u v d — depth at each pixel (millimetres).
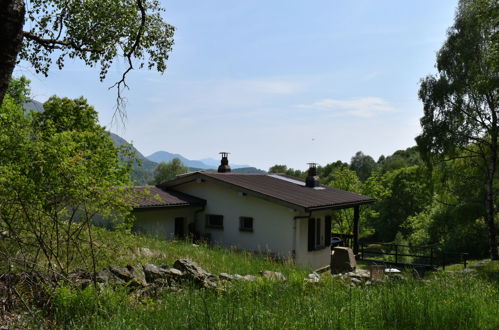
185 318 4457
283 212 16281
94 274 5129
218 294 5730
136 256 7738
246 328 4156
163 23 10734
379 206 46625
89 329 4016
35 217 5176
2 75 3730
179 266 6945
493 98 20953
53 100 11758
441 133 21969
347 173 31062
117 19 9992
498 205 25297
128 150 9648
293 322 4445
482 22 19766
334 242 20672
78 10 9703
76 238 5465
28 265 5039
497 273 12422
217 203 17906
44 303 4730
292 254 15906
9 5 3668
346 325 4484
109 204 5750
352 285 7426
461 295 6000
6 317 4336
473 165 23953
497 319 5211
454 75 21875
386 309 5176
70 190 5023
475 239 27172
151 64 10898
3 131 4984
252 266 10008
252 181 18844
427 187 25500
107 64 10281
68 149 5074
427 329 4754
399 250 28078
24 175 4895
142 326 4223
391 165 68000
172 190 18750
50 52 9742
